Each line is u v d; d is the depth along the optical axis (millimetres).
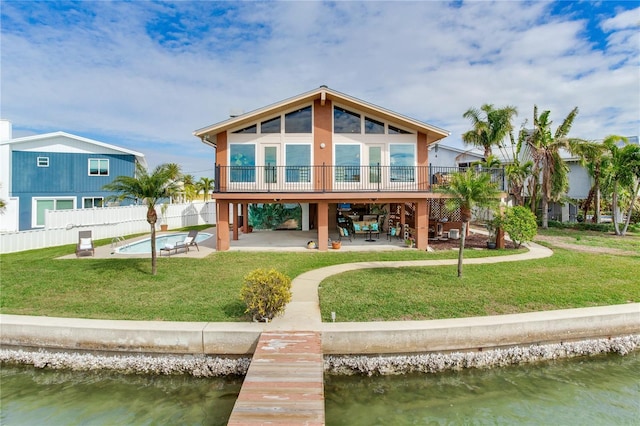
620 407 4801
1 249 12867
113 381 5402
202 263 10984
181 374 5516
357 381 5434
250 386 4199
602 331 6293
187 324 5883
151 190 9141
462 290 7840
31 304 6922
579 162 23031
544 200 21156
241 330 5648
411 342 5738
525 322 5977
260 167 14242
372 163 14641
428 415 4637
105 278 8984
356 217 19250
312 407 3803
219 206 13703
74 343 5762
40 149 21203
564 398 5023
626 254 12305
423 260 11398
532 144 22016
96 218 17375
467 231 17250
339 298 7352
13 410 4699
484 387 5301
